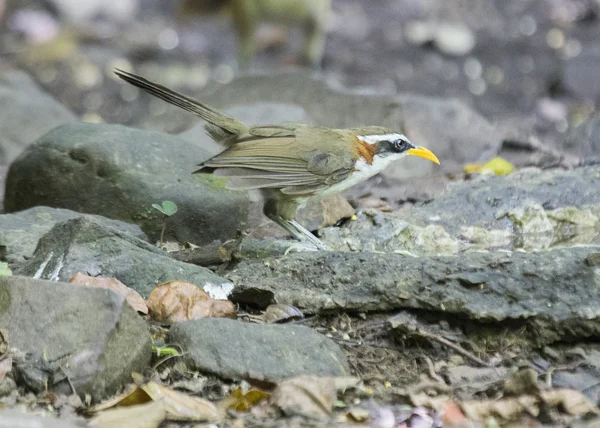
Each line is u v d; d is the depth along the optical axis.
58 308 7.74
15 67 24.16
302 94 18.09
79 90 23.22
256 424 7.31
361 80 24.27
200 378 7.92
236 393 7.58
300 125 10.71
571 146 16.23
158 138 12.05
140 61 25.19
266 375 7.89
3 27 26.38
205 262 10.41
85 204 11.61
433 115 16.89
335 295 9.12
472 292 8.83
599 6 27.80
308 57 23.61
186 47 26.25
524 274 8.84
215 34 27.50
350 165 10.48
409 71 24.84
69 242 9.34
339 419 7.45
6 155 17.28
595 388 8.00
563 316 8.56
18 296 7.88
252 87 18.50
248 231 11.83
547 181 12.73
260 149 10.12
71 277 8.94
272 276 9.43
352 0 29.05
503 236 11.73
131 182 11.48
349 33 27.06
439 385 8.04
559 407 7.61
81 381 7.43
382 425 7.40
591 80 23.31
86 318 7.66
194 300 8.97
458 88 23.88
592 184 12.62
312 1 22.64
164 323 8.84
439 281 8.94
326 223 11.72
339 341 8.72
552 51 25.69
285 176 10.08
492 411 7.57
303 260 9.48
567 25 27.33
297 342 8.18
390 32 27.17
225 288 9.41
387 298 9.01
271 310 8.95
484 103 23.02
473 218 11.92
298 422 7.32
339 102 17.69
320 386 7.58
